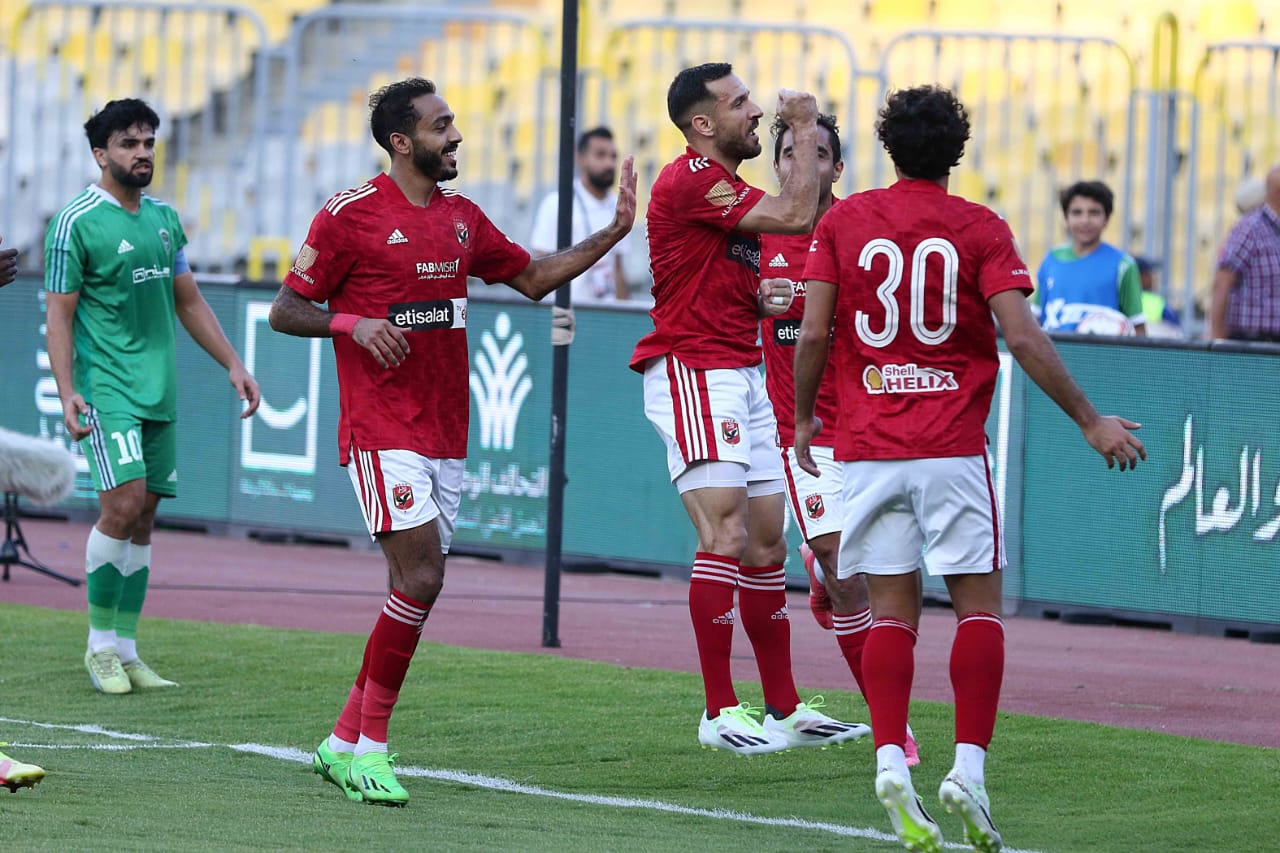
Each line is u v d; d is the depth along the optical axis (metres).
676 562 37.34
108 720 23.11
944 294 16.62
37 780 17.16
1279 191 35.94
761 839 17.00
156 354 25.77
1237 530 32.22
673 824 17.72
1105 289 36.38
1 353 43.56
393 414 19.20
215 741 21.95
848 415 17.11
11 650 27.55
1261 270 35.94
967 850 17.09
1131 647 30.91
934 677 27.11
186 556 39.00
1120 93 49.47
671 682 25.58
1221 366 32.25
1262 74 51.41
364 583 35.84
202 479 42.56
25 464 31.84
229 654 27.31
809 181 20.25
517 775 20.34
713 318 21.00
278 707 23.94
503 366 39.03
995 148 50.47
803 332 17.28
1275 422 31.80
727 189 20.42
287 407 41.38
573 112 28.58
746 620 21.89
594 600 34.50
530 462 38.88
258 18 48.19
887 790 16.03
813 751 21.95
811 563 23.38
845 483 17.19
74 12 57.84
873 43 58.19
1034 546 34.12
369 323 18.64
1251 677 27.91
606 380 37.91
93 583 25.02
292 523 41.47
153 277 25.72
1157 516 33.00
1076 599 33.78
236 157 53.66
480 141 57.84
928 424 16.64
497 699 24.30
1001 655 16.64
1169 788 19.77
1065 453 33.75
